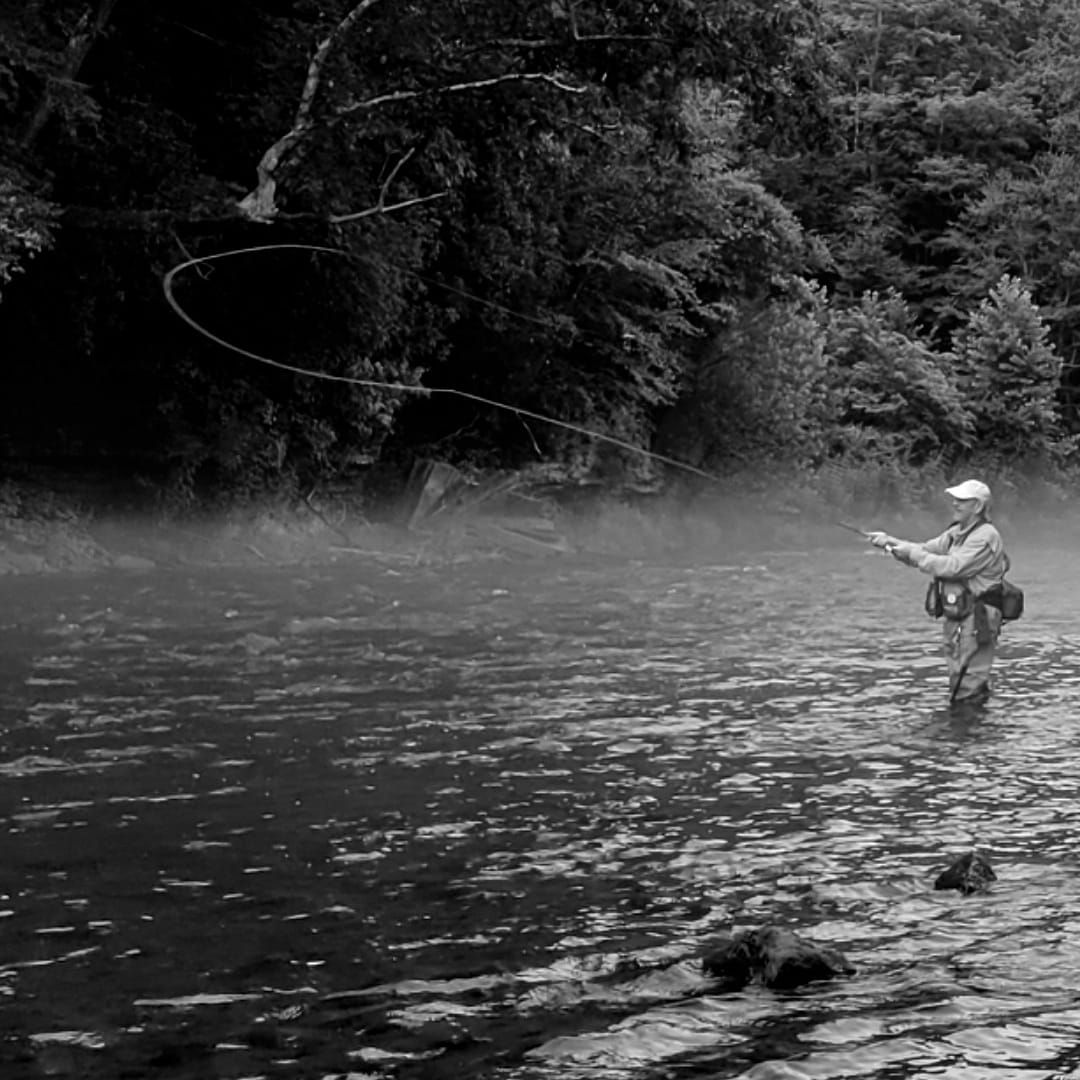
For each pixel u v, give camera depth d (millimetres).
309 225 24656
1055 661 14844
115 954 5801
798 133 24953
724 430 40531
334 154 24078
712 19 23016
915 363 51156
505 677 13219
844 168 66812
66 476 24406
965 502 12062
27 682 12266
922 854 7457
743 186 38969
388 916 6328
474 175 26297
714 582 24797
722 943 6016
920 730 10914
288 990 5430
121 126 22516
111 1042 4926
